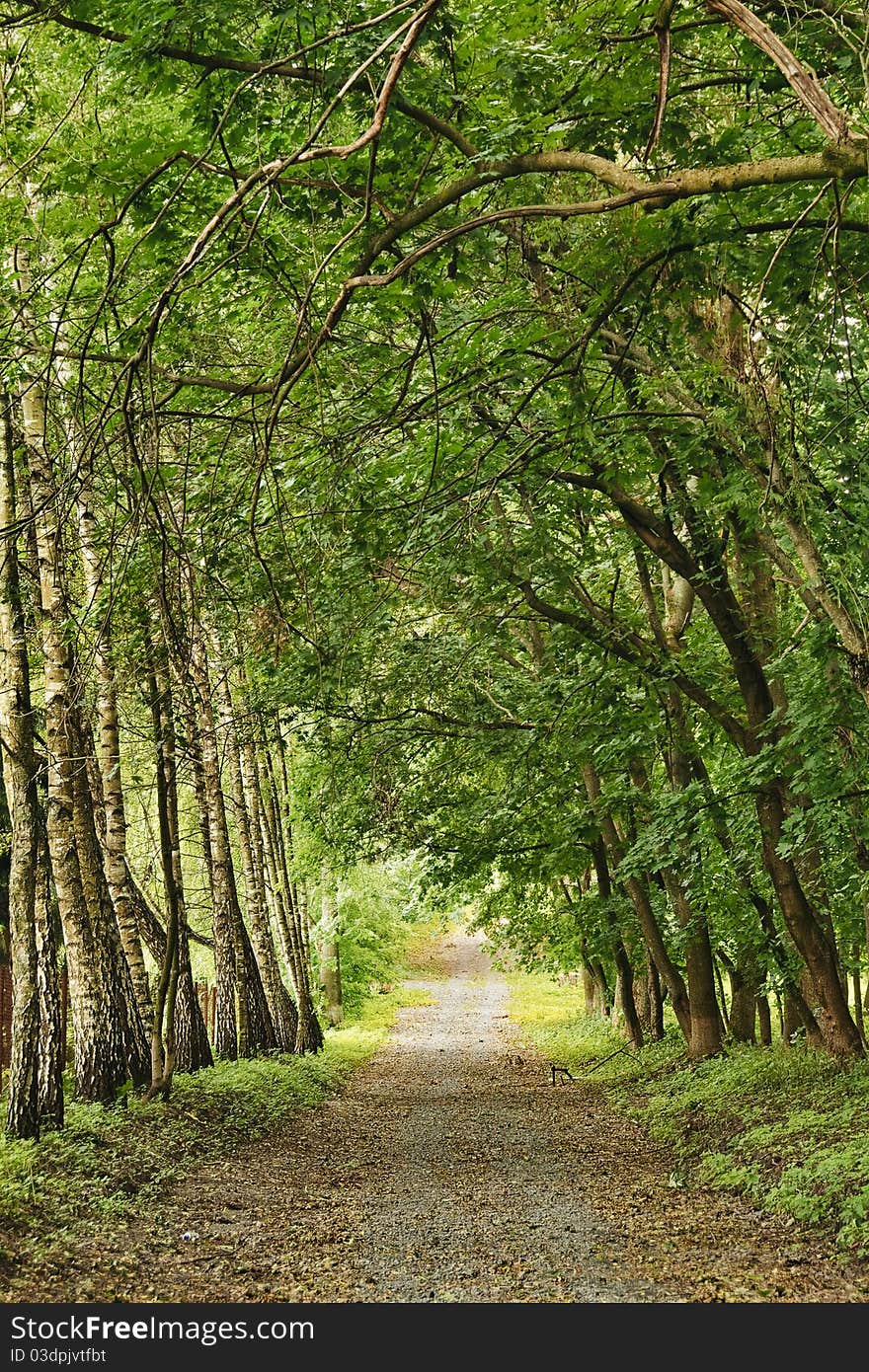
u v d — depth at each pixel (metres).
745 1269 7.88
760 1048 17.83
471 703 17.25
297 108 7.13
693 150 7.29
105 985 13.59
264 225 7.71
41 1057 11.12
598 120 7.17
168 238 7.46
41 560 11.53
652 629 14.55
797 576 10.73
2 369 7.05
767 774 11.59
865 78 5.01
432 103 6.86
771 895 16.59
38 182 7.82
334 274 8.12
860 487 8.19
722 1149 12.25
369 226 6.84
